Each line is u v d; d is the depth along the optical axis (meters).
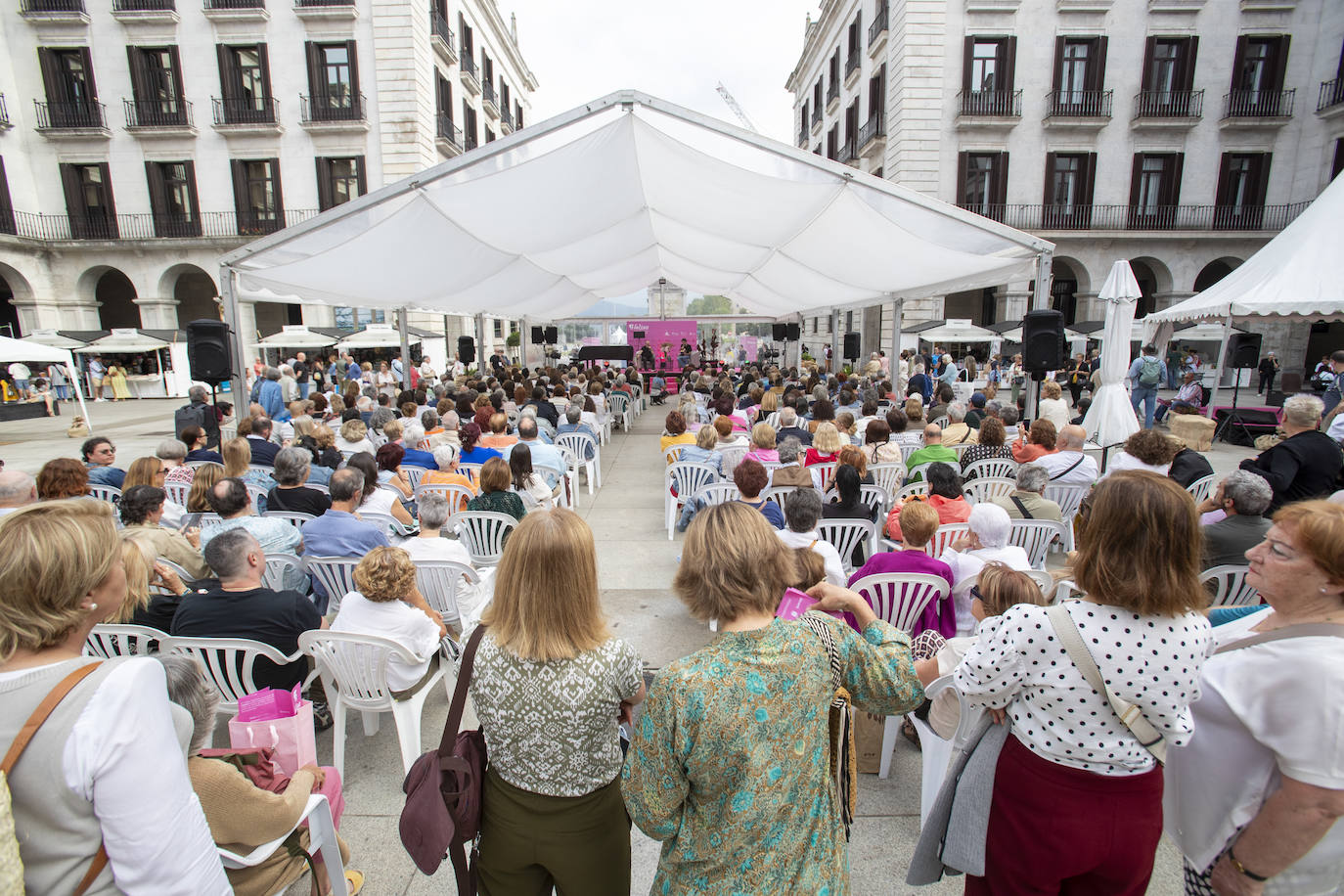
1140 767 1.23
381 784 2.53
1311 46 20.17
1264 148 20.67
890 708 1.30
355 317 19.92
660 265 14.96
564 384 11.41
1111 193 20.86
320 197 21.00
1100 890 1.31
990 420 5.21
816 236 8.15
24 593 0.95
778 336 21.14
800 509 2.88
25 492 3.09
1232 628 1.59
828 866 1.15
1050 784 1.27
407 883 2.06
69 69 20.89
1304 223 8.49
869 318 24.11
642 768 1.14
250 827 1.50
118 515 3.57
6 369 18.31
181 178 21.52
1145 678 1.17
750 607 1.14
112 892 0.98
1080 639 1.21
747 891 1.10
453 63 22.94
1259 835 1.25
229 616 2.34
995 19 19.64
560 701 1.34
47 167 21.42
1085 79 20.23
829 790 1.19
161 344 20.20
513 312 18.08
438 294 11.59
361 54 20.16
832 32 26.66
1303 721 1.17
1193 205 20.95
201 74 20.66
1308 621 1.25
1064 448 4.93
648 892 2.03
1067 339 18.52
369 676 2.40
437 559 3.09
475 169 5.71
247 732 1.72
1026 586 1.85
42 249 21.41
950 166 20.14
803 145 32.62
